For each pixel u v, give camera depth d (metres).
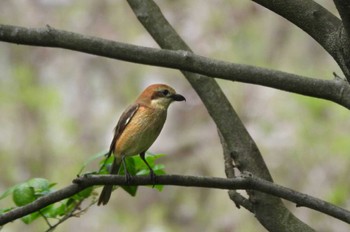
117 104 18.22
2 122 19.02
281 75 5.03
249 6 17.17
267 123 15.36
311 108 15.20
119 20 18.44
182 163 15.74
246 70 5.02
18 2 18.77
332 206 5.19
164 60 5.02
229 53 17.08
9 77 18.97
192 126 16.17
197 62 5.03
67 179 18.50
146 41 17.69
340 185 14.32
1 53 19.02
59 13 18.72
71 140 18.66
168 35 6.37
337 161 14.71
